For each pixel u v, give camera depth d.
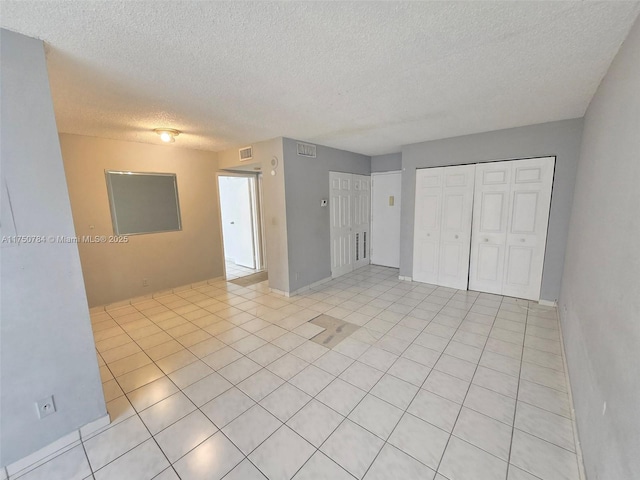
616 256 1.27
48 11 1.24
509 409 1.87
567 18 1.35
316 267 4.55
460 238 4.10
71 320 1.65
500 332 2.88
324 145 4.47
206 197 4.74
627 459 0.93
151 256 4.12
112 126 3.09
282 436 1.70
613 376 1.15
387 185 5.61
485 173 3.78
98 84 2.04
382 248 5.84
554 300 3.47
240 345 2.76
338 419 1.82
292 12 1.29
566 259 3.07
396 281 4.73
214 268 4.95
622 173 1.31
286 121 3.05
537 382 2.12
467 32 1.48
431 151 4.18
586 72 1.93
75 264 1.64
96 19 1.31
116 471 1.50
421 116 2.94
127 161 3.81
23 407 1.51
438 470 1.47
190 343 2.82
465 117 3.02
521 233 3.62
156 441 1.68
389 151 5.14
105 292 3.72
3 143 1.40
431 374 2.25
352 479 1.42
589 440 1.38
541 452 1.55
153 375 2.31
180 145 4.23
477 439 1.65
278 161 3.86
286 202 3.92
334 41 1.55
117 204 3.75
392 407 1.91
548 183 3.36
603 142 1.82
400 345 2.69
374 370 2.32
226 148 4.54
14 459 1.50
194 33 1.45
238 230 6.25
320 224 4.54
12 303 1.46
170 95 2.27
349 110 2.71
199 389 2.13
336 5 1.25
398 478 1.43
